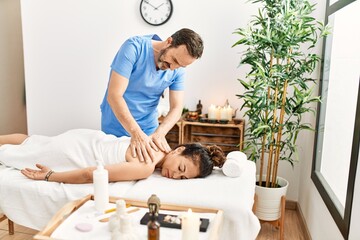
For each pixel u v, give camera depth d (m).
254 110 2.14
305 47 2.41
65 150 1.57
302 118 2.53
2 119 2.93
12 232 2.04
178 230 1.05
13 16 2.85
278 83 2.07
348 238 1.39
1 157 1.62
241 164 1.56
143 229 1.05
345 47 1.71
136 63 1.68
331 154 1.86
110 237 1.01
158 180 1.48
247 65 2.62
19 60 2.94
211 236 1.01
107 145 1.57
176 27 2.69
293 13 1.91
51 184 1.41
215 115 2.53
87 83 2.92
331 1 2.05
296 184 2.63
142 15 2.71
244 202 1.29
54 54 2.92
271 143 2.18
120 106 1.57
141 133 1.54
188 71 2.72
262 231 2.31
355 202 1.36
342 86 1.73
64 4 2.82
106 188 1.17
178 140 2.59
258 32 2.03
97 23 2.81
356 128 1.36
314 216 2.07
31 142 1.73
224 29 2.61
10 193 1.41
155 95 1.88
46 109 3.03
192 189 1.37
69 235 1.01
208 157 1.53
